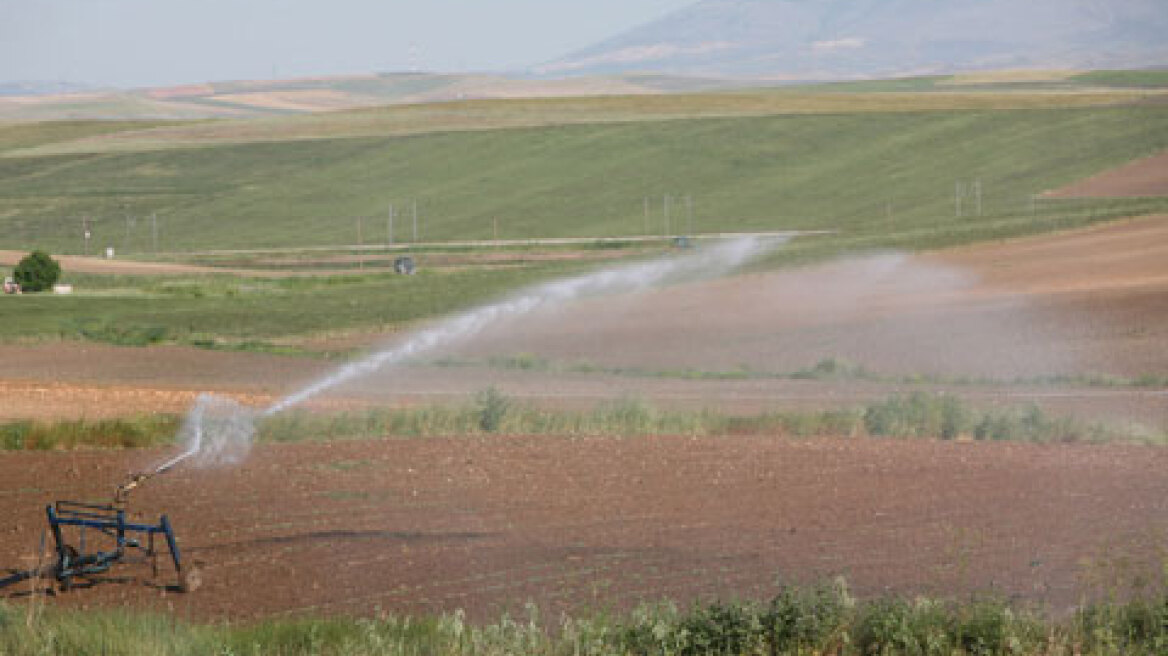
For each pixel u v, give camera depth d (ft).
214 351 281.95
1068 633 60.64
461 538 88.69
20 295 471.62
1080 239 485.56
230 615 69.21
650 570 80.07
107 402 183.11
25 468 112.78
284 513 95.86
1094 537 89.25
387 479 110.73
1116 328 279.69
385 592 74.28
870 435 150.30
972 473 116.67
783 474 115.34
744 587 75.46
